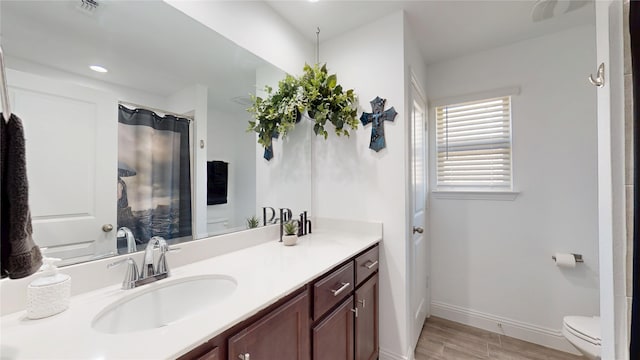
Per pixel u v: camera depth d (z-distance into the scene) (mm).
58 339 643
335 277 1250
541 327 1969
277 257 1317
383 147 1752
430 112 2410
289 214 1810
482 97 2184
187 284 1048
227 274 1085
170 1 1184
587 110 1839
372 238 1706
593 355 1374
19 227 526
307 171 1992
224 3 1416
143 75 1125
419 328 2078
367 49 1839
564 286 1902
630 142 791
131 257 1001
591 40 1828
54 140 884
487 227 2174
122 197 1059
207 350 698
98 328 764
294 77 1848
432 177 2406
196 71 1322
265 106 1682
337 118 1743
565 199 1905
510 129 2109
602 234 919
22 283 775
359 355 1467
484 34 1958
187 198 1292
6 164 516
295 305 1001
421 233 2123
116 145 1044
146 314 928
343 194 1909
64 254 897
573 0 1236
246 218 1585
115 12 1041
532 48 2012
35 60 848
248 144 1603
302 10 1717
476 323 2197
